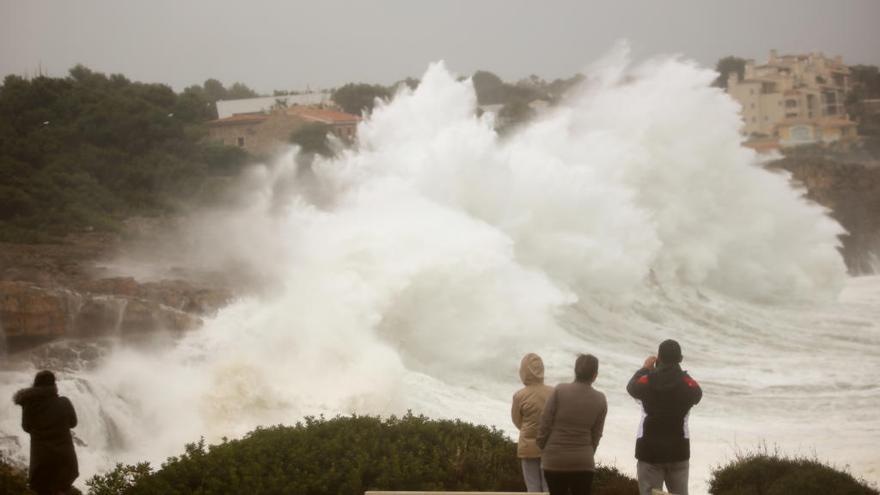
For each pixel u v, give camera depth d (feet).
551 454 31.55
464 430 43.04
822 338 114.73
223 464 37.50
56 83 247.70
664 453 32.24
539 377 35.24
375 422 42.73
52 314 98.37
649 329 117.19
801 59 606.96
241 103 383.24
